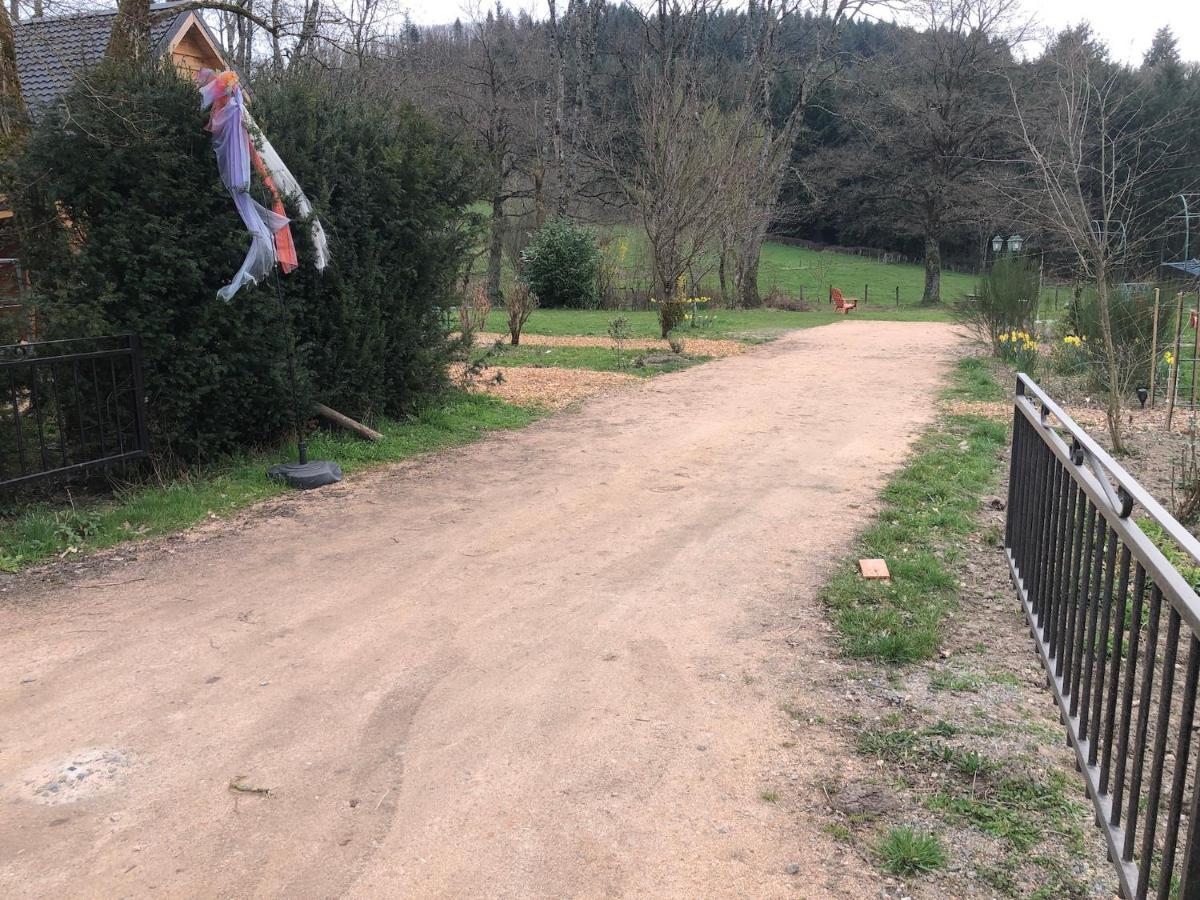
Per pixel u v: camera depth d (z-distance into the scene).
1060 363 13.63
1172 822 2.06
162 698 3.64
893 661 3.93
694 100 23.91
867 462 7.78
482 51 35.03
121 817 2.85
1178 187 22.09
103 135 6.32
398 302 8.99
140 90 6.61
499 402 10.84
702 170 22.92
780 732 3.33
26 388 6.46
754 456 8.13
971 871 2.57
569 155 35.19
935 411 10.40
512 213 36.53
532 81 36.72
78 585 4.98
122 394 6.72
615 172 30.08
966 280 56.25
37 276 6.57
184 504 6.36
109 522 5.97
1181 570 5.08
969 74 38.81
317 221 7.56
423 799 2.93
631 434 9.26
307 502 6.67
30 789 3.01
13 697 3.67
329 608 4.60
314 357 8.12
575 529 5.96
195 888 2.52
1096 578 2.95
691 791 2.96
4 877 2.57
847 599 4.57
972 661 3.94
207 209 6.86
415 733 3.35
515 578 5.03
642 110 24.59
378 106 9.18
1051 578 3.64
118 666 3.94
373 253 8.45
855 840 2.71
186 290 6.84
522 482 7.27
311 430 8.35
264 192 7.05
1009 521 5.17
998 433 8.97
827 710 3.49
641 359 15.08
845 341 19.31
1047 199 10.81
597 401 11.34
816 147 55.44
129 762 3.17
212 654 4.06
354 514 6.36
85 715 3.51
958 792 2.95
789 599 4.66
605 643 4.15
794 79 50.00
